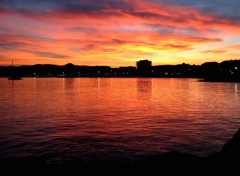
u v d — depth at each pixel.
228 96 82.62
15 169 12.35
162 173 11.48
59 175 12.14
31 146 22.09
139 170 12.19
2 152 20.39
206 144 22.69
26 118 38.00
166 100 69.75
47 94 90.81
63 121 35.41
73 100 69.00
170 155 13.12
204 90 116.12
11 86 151.38
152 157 13.20
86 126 31.52
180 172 11.30
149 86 157.12
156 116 40.09
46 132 27.80
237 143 11.23
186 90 116.50
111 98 75.81
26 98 74.38
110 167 13.12
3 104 58.25
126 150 21.06
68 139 24.66
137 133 27.28
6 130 28.78
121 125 32.22
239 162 10.33
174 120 36.03
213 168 10.81
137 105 57.16
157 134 26.70
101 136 25.95
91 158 19.14
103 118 38.19
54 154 20.00
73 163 13.66
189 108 51.16
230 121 34.94
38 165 12.98
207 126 31.16
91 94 91.56
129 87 144.00
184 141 23.72
